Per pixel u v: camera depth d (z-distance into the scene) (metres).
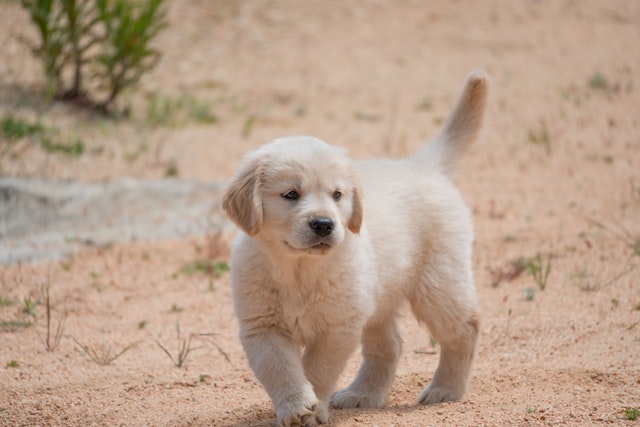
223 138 18.81
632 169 14.73
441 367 7.74
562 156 16.03
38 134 16.72
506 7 25.67
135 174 15.87
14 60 20.83
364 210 7.29
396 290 7.50
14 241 12.90
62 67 19.31
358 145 17.94
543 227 12.46
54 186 14.62
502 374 7.93
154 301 10.70
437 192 7.76
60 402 7.66
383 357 7.94
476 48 23.67
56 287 11.08
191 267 11.88
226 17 25.59
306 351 7.00
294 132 19.16
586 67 21.61
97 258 12.20
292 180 6.75
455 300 7.59
